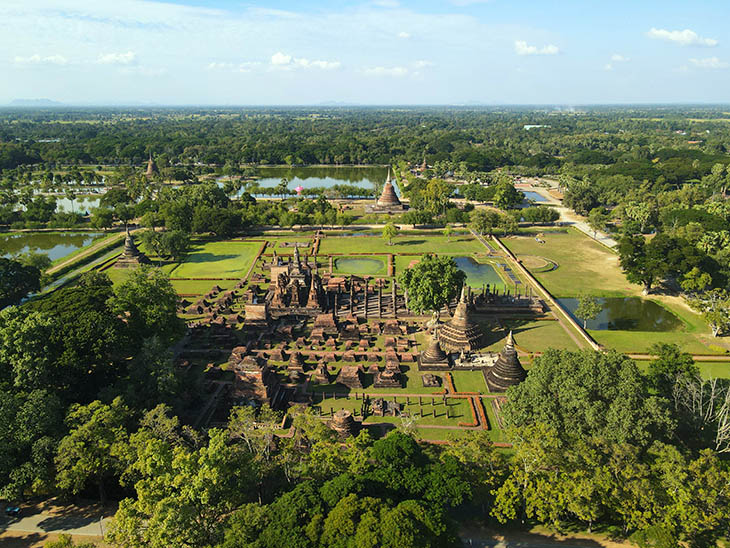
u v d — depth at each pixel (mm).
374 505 46594
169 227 185625
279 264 153625
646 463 56281
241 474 53750
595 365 65562
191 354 101500
